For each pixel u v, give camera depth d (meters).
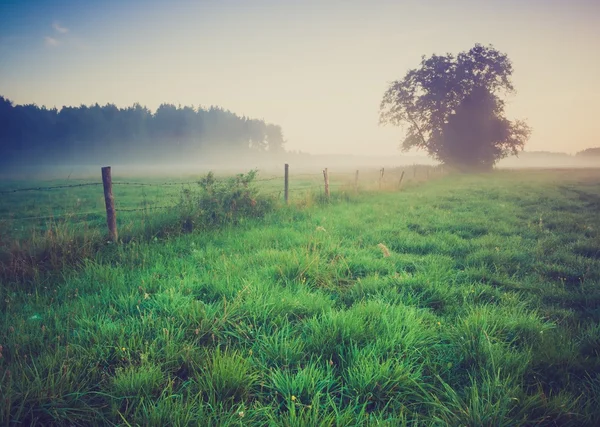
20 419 2.03
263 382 2.38
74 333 2.88
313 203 11.36
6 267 4.46
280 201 10.98
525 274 5.02
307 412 2.05
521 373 2.48
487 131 42.22
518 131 42.47
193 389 2.31
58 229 5.41
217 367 2.38
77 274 4.50
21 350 2.66
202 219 7.36
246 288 3.71
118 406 2.13
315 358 2.70
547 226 8.65
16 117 106.38
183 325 3.09
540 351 2.74
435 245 6.54
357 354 2.58
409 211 10.77
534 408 2.12
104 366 2.54
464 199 14.53
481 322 3.10
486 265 5.34
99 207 12.95
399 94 48.31
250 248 5.98
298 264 4.72
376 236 7.18
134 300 3.52
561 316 3.58
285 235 6.81
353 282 4.59
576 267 5.19
